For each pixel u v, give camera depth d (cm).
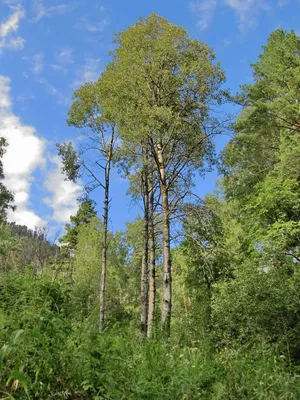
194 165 1424
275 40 2331
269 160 2022
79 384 309
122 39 1525
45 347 286
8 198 2627
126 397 330
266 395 414
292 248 1712
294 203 1741
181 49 1425
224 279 1555
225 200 2239
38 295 420
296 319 927
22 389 274
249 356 576
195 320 1070
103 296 1478
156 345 514
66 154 1722
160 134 1356
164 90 1398
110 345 408
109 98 1484
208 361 511
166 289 1252
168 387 391
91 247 3094
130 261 2950
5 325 313
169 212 1358
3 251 1769
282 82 2041
